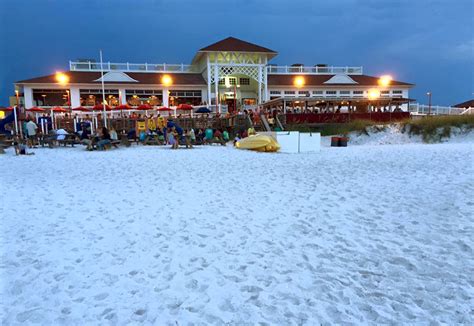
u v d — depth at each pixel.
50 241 5.34
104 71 36.47
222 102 37.03
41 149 19.27
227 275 4.30
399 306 3.66
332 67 42.69
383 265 4.58
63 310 3.57
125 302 3.71
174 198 7.93
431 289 4.00
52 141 20.31
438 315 3.51
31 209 7.02
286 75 41.38
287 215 6.63
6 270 4.40
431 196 7.68
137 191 8.63
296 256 4.84
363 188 8.70
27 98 32.81
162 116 27.98
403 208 6.93
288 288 4.00
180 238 5.48
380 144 24.98
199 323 3.35
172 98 36.16
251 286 4.04
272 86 37.75
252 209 7.03
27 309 3.59
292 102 29.41
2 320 3.40
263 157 15.59
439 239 5.38
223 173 11.17
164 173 11.21
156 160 14.41
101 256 4.82
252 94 39.31
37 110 27.20
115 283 4.10
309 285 4.07
